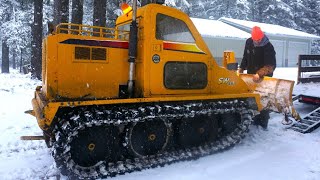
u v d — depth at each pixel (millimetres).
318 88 9008
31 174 4453
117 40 4887
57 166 4293
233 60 6387
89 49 4688
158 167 4750
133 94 4945
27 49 28422
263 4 44406
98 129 4484
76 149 4352
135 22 4730
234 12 41406
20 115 7836
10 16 25922
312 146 5715
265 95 6586
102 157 4551
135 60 4891
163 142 5004
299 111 8219
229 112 5570
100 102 4340
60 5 11195
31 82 14078
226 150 5508
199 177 4414
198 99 5094
